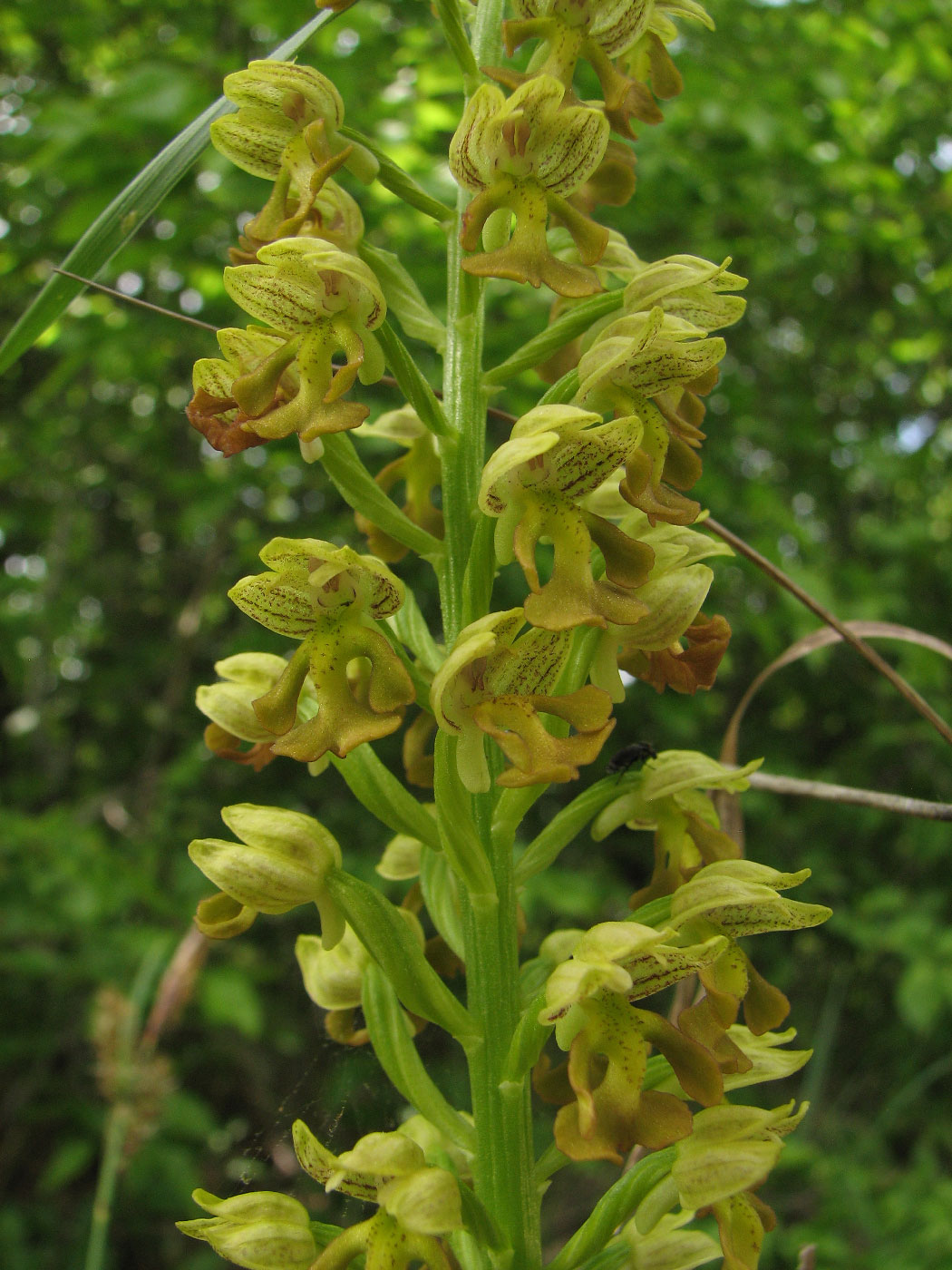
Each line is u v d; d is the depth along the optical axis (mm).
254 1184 354
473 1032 116
